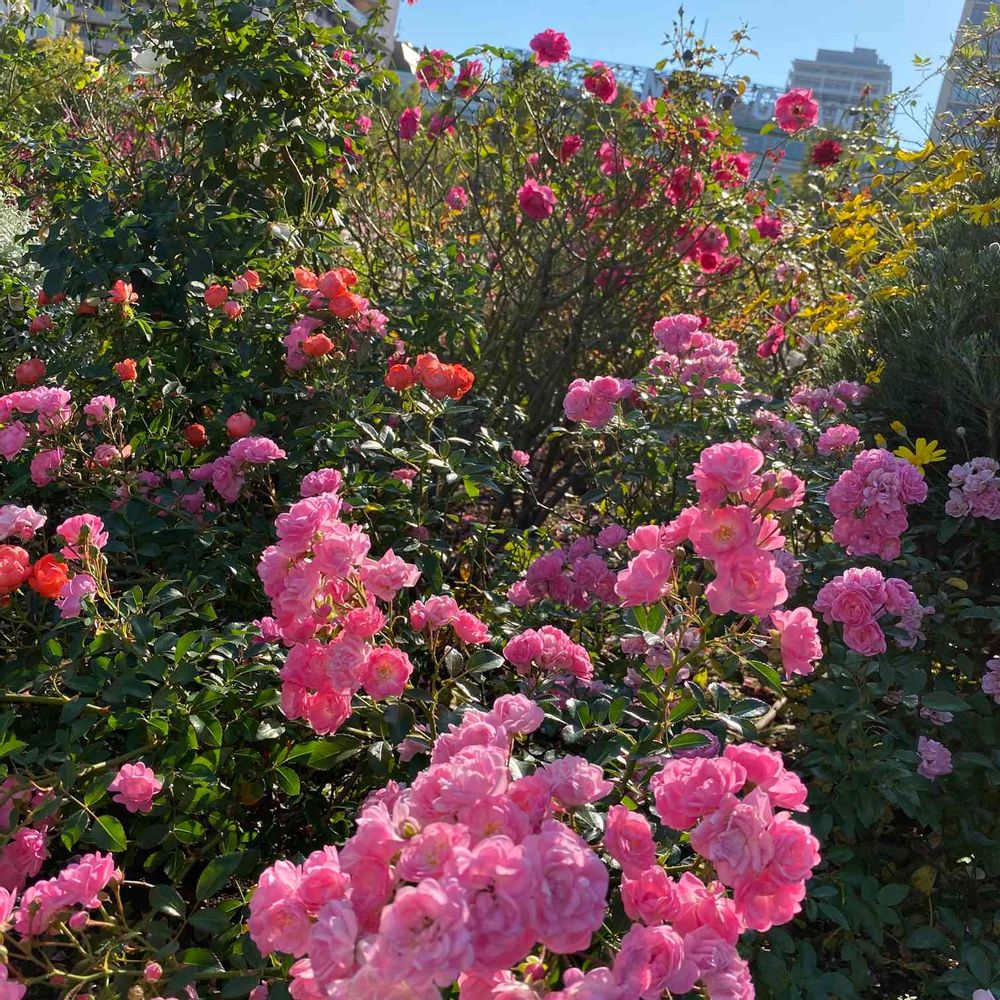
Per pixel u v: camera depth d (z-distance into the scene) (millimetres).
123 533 2389
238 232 3340
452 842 1003
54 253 3055
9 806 1623
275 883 1094
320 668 1593
